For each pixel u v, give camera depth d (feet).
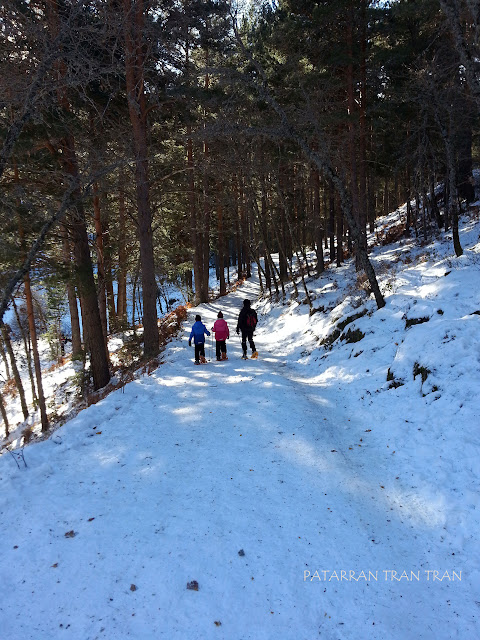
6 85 20.58
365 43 48.65
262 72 33.14
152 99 39.73
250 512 13.39
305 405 22.62
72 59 20.13
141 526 12.81
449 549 11.59
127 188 49.52
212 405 23.56
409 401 19.51
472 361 18.66
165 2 37.88
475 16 15.79
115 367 49.42
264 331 52.75
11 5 21.57
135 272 69.77
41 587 10.47
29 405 60.59
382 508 13.60
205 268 83.92
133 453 17.85
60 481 15.64
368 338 28.35
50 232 36.47
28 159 32.60
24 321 67.62
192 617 9.57
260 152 56.80
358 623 9.50
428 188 61.41
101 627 9.31
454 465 14.49
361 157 52.34
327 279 58.65
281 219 71.87
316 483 15.02
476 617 9.51
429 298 27.61
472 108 37.76
